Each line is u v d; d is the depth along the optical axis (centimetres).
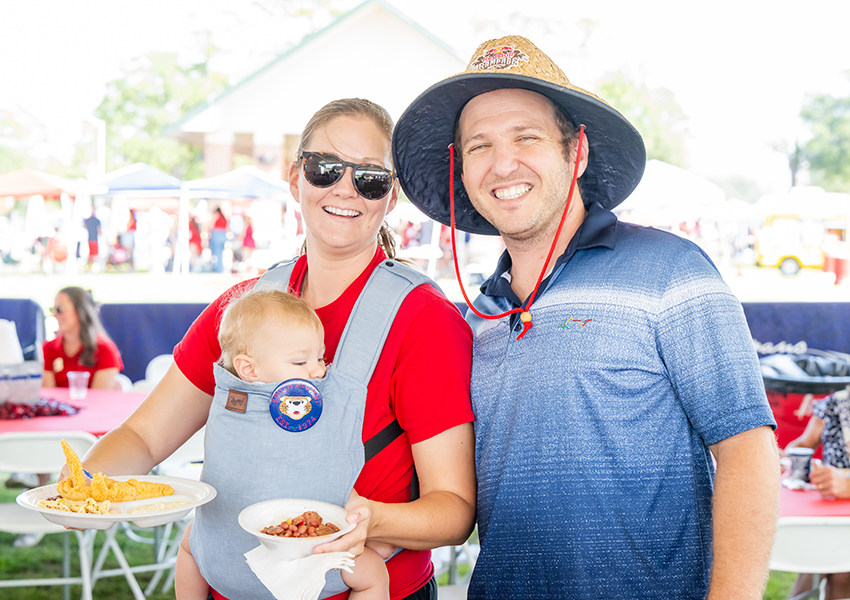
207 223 2028
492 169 171
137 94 3269
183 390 200
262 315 174
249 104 2081
